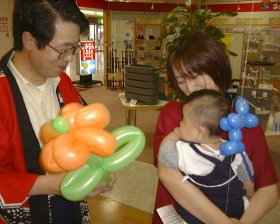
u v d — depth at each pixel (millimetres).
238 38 6434
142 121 5582
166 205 1061
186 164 920
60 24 896
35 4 883
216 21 7789
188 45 1004
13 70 1063
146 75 3617
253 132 1012
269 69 6465
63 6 894
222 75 1012
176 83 1107
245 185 1009
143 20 8016
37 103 1116
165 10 8531
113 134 904
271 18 7020
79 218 1214
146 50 8273
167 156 932
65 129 802
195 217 954
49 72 1016
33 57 977
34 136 1050
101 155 804
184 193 902
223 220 871
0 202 926
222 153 844
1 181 925
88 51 8602
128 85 3822
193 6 7246
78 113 821
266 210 974
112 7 8258
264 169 1014
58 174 937
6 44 3553
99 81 9031
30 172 1044
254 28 6520
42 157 823
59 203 1135
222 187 928
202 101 931
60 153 745
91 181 841
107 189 997
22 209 1017
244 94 2988
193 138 953
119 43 8570
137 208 2754
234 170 943
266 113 2955
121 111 6176
